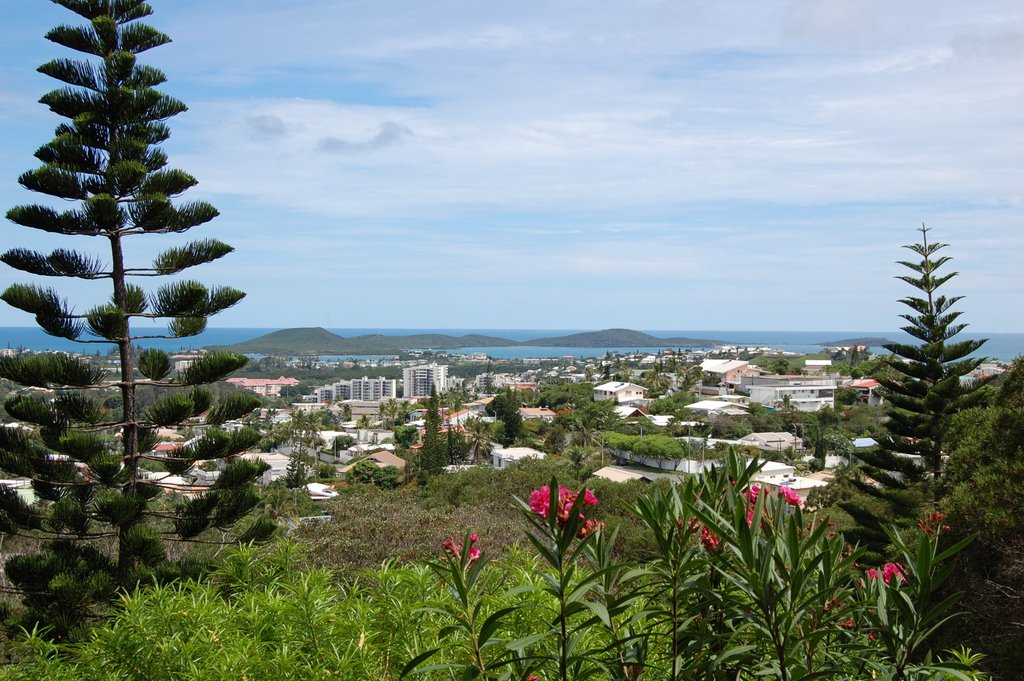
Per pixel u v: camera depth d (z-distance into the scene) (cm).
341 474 5884
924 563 182
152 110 1035
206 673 265
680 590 198
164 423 977
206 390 1034
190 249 1002
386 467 5388
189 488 998
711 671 189
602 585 206
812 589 195
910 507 1581
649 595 235
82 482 1003
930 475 1612
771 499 213
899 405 1622
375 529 1063
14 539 1247
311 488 4772
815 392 8031
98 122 1009
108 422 1000
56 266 952
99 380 966
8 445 949
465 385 15612
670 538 190
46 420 960
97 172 1009
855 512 1569
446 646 239
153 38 1048
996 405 1124
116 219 950
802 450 5644
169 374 1020
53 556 948
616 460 4862
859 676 208
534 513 194
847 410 6831
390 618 288
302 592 294
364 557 990
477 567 208
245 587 382
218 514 1007
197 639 282
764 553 183
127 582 934
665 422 6500
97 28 1010
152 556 930
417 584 305
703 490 222
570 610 185
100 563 988
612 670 205
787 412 6750
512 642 190
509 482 1806
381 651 281
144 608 301
